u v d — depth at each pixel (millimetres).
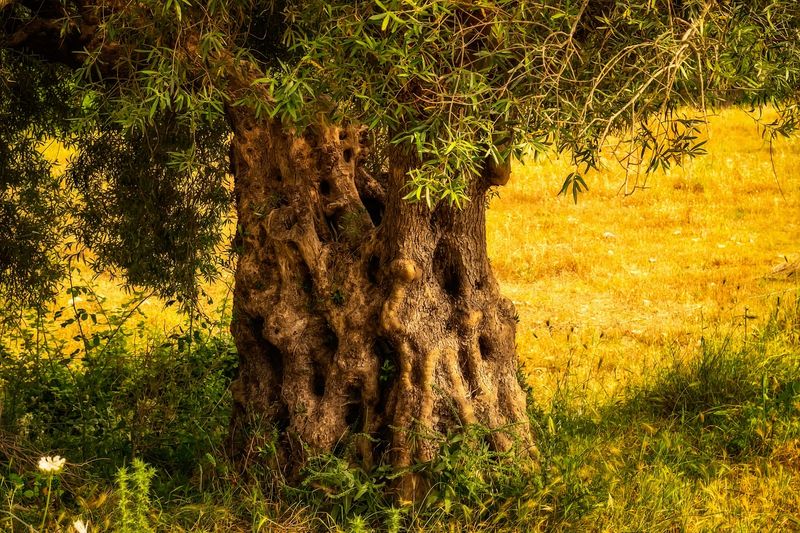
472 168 4809
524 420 6777
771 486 7137
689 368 9305
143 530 5578
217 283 15188
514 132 4664
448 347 6477
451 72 4691
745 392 8742
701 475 7359
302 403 6645
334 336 6734
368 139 7395
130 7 5570
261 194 6988
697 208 20109
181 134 8406
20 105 8695
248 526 6250
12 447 6492
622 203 20906
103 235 9414
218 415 7949
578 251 17594
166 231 9070
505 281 16109
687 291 14773
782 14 4691
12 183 9062
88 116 5773
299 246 6730
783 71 4707
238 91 6328
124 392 8148
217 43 5199
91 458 7023
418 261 6422
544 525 6191
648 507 6465
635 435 8164
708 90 4586
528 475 6492
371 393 6527
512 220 19906
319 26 5051
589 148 4574
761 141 23812
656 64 4449
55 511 5980
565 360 11227
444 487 6227
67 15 6422
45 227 9297
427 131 4945
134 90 5582
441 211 6461
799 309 11609
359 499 6273
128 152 8836
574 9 4656
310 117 5160
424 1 4461
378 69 4926
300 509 6250
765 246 17422
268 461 6609
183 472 7090
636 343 12156
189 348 8648
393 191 6379
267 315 6820
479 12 4965
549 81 4555
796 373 8938
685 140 4652
